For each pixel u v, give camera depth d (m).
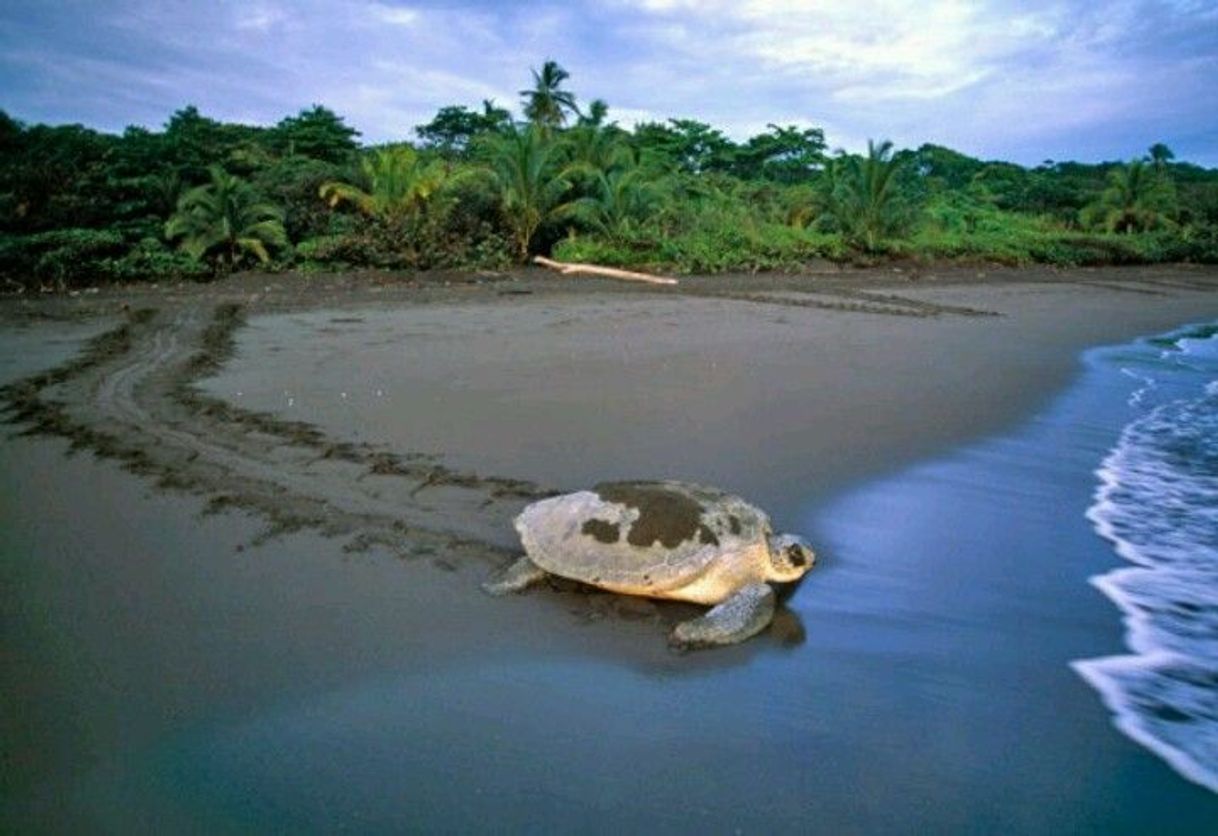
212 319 13.85
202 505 5.43
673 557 4.31
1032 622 4.37
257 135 32.03
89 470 6.04
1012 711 3.54
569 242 24.22
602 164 28.19
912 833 2.79
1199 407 10.20
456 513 5.48
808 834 2.76
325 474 6.11
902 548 5.32
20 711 3.21
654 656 3.90
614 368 10.47
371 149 31.14
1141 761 3.21
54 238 17.67
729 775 3.05
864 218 31.14
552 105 36.94
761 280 24.23
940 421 8.63
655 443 7.26
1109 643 4.16
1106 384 11.48
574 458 6.75
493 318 14.91
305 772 2.96
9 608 4.01
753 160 51.56
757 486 6.32
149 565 4.54
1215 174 68.06
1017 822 2.86
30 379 8.92
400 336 12.55
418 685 3.54
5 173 19.41
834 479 6.58
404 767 3.02
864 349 12.98
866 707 3.54
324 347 11.42
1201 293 28.44
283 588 4.33
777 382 10.04
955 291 24.67
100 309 14.57
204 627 3.91
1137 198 41.97
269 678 3.53
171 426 7.23
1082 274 32.69
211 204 19.59
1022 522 5.86
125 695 3.35
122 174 21.20
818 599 4.58
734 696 3.60
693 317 15.95
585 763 3.09
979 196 48.88
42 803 2.74
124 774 2.90
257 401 8.20
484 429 7.48
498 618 4.17
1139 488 6.76
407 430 7.35
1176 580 4.93
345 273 20.17
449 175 24.86
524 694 3.53
